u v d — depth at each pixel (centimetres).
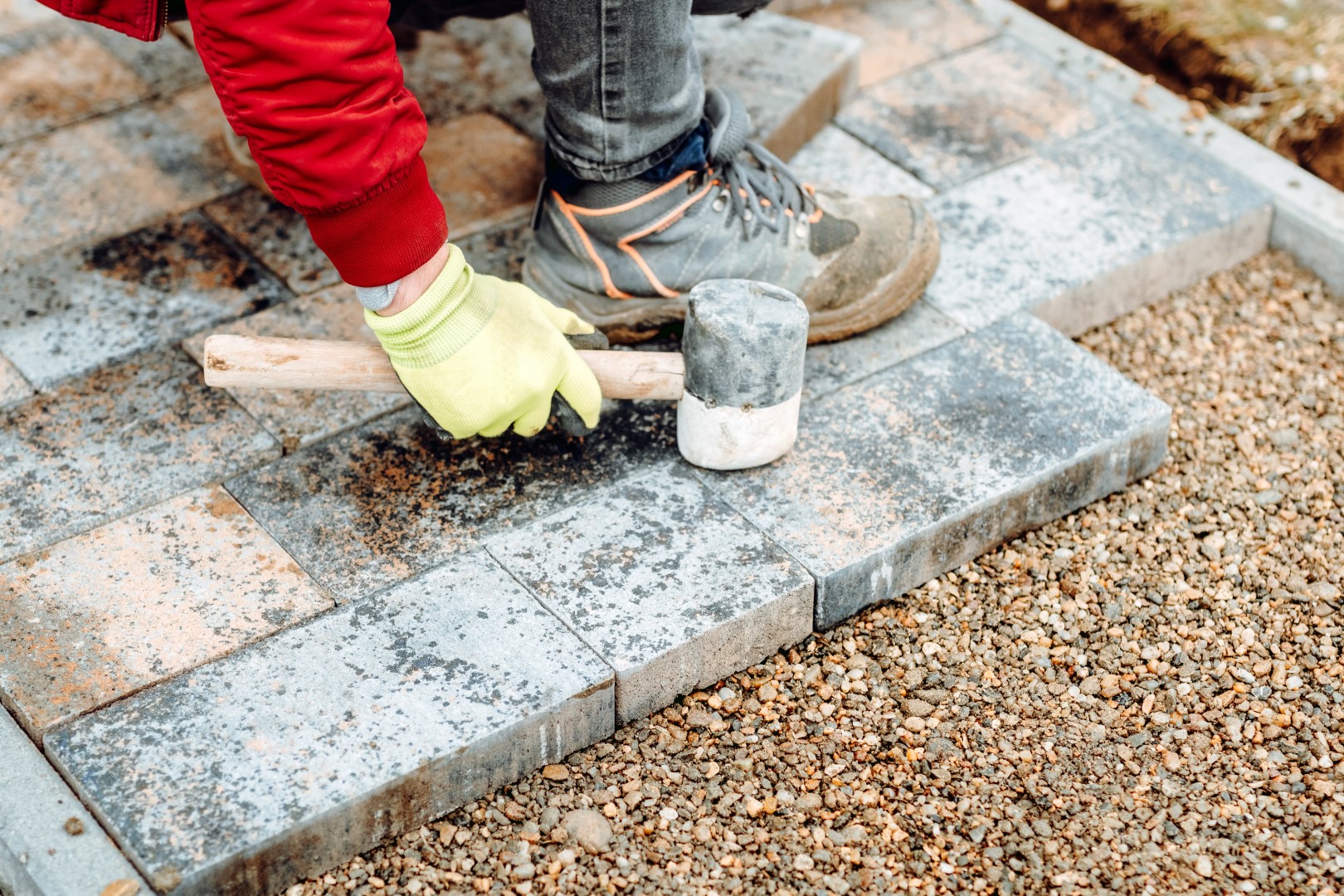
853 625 215
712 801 190
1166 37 348
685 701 203
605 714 194
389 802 179
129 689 187
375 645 194
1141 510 236
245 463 225
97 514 215
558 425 232
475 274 201
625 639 195
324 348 204
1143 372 266
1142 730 200
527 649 194
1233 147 304
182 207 283
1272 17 350
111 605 200
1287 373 265
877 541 210
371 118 163
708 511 215
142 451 227
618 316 243
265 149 162
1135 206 286
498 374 198
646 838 186
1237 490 240
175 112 312
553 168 233
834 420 232
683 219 232
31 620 197
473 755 183
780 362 207
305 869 177
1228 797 190
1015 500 222
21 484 221
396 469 224
